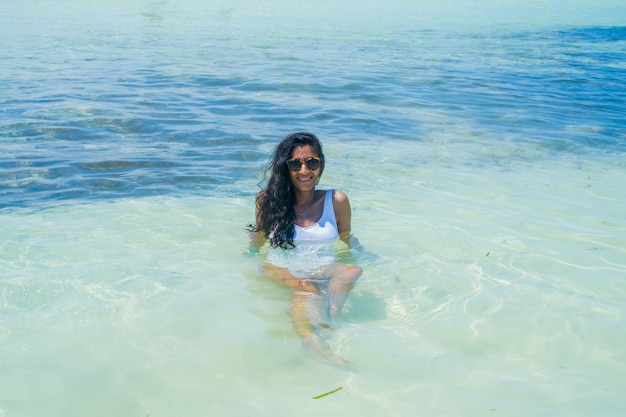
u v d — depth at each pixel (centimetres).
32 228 488
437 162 711
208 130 817
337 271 405
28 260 425
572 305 374
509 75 1329
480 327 347
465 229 505
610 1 3453
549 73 1366
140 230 491
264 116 909
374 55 1559
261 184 616
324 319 351
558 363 310
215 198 576
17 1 2881
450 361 311
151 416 263
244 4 2988
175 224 507
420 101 1051
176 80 1162
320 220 458
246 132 815
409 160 715
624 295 388
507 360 313
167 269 419
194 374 296
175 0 3152
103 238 472
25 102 938
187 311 360
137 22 2192
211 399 276
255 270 421
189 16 2439
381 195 591
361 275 404
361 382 291
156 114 895
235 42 1730
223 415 265
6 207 535
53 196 567
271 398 277
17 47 1516
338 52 1588
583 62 1533
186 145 749
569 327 347
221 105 972
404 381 292
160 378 292
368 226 509
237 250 456
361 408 271
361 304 377
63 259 429
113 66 1296
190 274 412
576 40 1983
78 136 771
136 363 304
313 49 1627
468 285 403
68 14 2408
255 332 338
